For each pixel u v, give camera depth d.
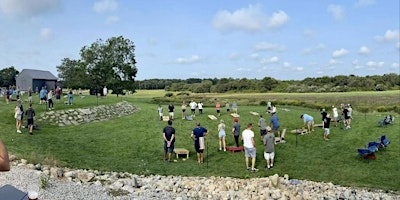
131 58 77.25
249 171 19.69
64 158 19.53
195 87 127.38
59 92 38.03
